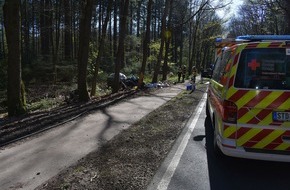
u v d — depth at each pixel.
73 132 8.30
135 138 7.76
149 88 22.09
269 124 5.09
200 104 14.12
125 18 19.70
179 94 18.23
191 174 5.47
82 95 15.41
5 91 21.69
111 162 5.93
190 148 6.99
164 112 11.69
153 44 35.94
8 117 11.05
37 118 10.13
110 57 35.41
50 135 7.95
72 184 4.87
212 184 5.08
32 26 39.38
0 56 34.94
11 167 5.70
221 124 5.45
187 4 41.59
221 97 5.71
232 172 5.61
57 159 6.14
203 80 32.41
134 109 12.27
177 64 59.38
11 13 11.06
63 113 10.98
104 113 11.20
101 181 5.01
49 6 29.25
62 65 30.36
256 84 5.18
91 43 33.44
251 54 5.30
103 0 29.39
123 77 24.64
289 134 5.05
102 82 28.14
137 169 5.59
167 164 5.92
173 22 45.59
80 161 5.97
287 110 5.04
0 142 7.22
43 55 35.09
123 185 4.89
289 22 28.05
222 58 7.32
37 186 4.87
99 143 7.30
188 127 9.17
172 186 4.95
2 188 4.81
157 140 7.62
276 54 5.21
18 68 11.46
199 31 55.34
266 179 5.34
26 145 7.06
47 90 22.64
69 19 30.75
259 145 5.14
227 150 5.27
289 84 5.11
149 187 4.87
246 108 5.16
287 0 27.66
